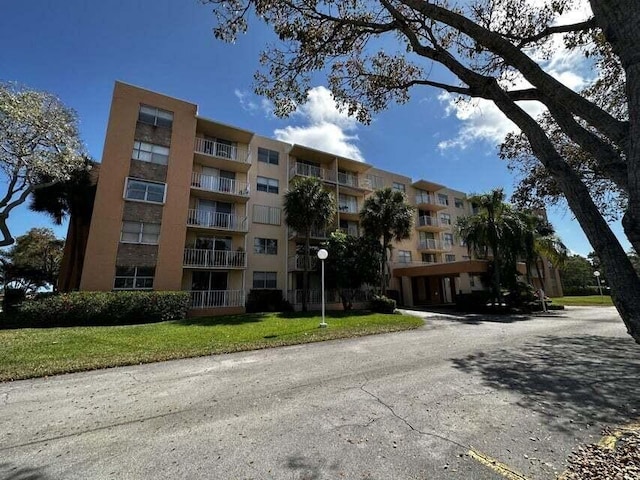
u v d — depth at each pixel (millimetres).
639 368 5730
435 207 30016
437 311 18875
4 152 11945
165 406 4230
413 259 28172
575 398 4297
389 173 28797
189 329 10531
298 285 20328
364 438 3232
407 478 2535
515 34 4922
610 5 1987
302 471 2662
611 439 3121
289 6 4844
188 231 17547
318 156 23078
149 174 15750
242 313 16672
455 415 3781
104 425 3666
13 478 2650
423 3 3270
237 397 4527
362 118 6570
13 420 3826
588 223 2131
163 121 16641
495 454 2887
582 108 2287
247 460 2854
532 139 2652
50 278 29719
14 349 7258
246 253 18656
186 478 2600
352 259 18156
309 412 3941
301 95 6074
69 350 7309
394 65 6223
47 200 17203
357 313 16297
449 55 3562
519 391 4605
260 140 21281
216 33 5227
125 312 12547
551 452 2906
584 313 16531
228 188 18938
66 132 13570
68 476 2662
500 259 19062
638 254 1847
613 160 2117
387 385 4953
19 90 12078
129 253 14656
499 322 13031
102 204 14438
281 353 7387
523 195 8883
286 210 18344
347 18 5027
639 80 1799
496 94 3070
